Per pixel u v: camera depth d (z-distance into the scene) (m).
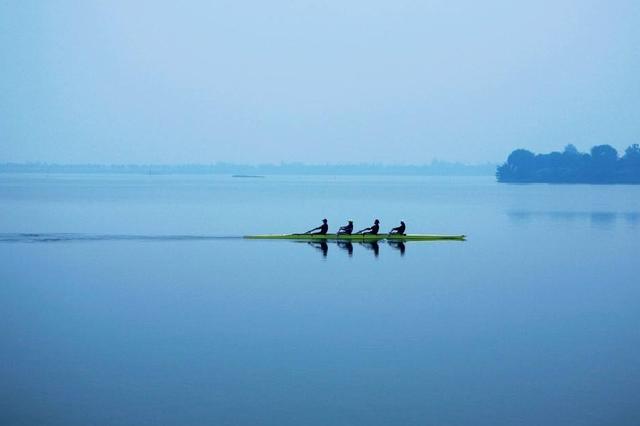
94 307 42.06
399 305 42.88
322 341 35.06
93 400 27.62
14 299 44.16
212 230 85.56
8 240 73.88
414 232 87.69
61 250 66.62
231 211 117.62
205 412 26.62
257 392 28.48
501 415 26.52
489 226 94.62
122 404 27.27
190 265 57.25
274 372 30.66
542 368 31.38
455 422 25.94
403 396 28.19
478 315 40.50
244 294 45.75
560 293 46.78
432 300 44.34
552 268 56.91
